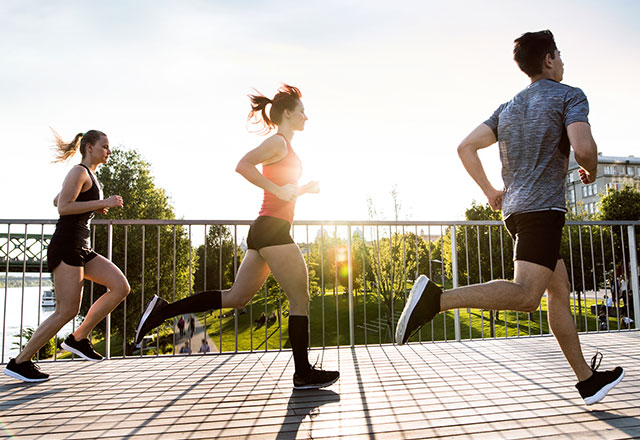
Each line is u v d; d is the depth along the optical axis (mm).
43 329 2859
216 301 2615
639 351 3684
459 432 1858
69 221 2914
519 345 4168
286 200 2408
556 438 1768
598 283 17297
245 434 1879
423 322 1892
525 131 2061
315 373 2646
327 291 28562
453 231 4543
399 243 11539
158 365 3457
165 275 18656
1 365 3580
